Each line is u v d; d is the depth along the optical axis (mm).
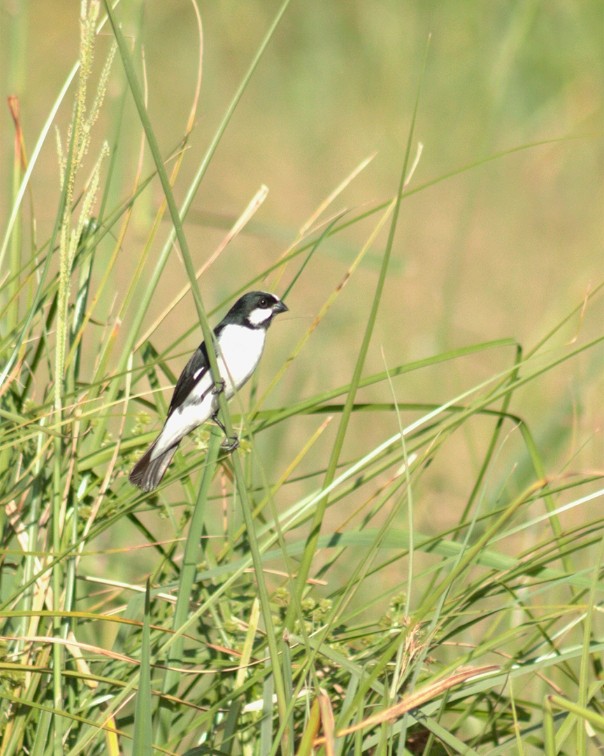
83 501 9023
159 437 9227
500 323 22500
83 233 9078
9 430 8375
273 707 8094
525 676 10219
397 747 7730
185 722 8398
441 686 6824
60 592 8156
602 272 23609
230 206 27922
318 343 20688
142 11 9773
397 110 32500
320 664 8328
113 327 8930
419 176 30406
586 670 6977
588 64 31391
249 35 36906
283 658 7160
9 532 8500
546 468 13383
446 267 25312
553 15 31719
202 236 26031
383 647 8219
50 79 31328
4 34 14094
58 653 7480
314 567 12641
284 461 16969
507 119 30859
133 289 8945
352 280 24375
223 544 9914
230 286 23031
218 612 8984
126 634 8539
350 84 34688
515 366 8328
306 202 28859
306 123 33312
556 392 17938
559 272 24609
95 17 7719
